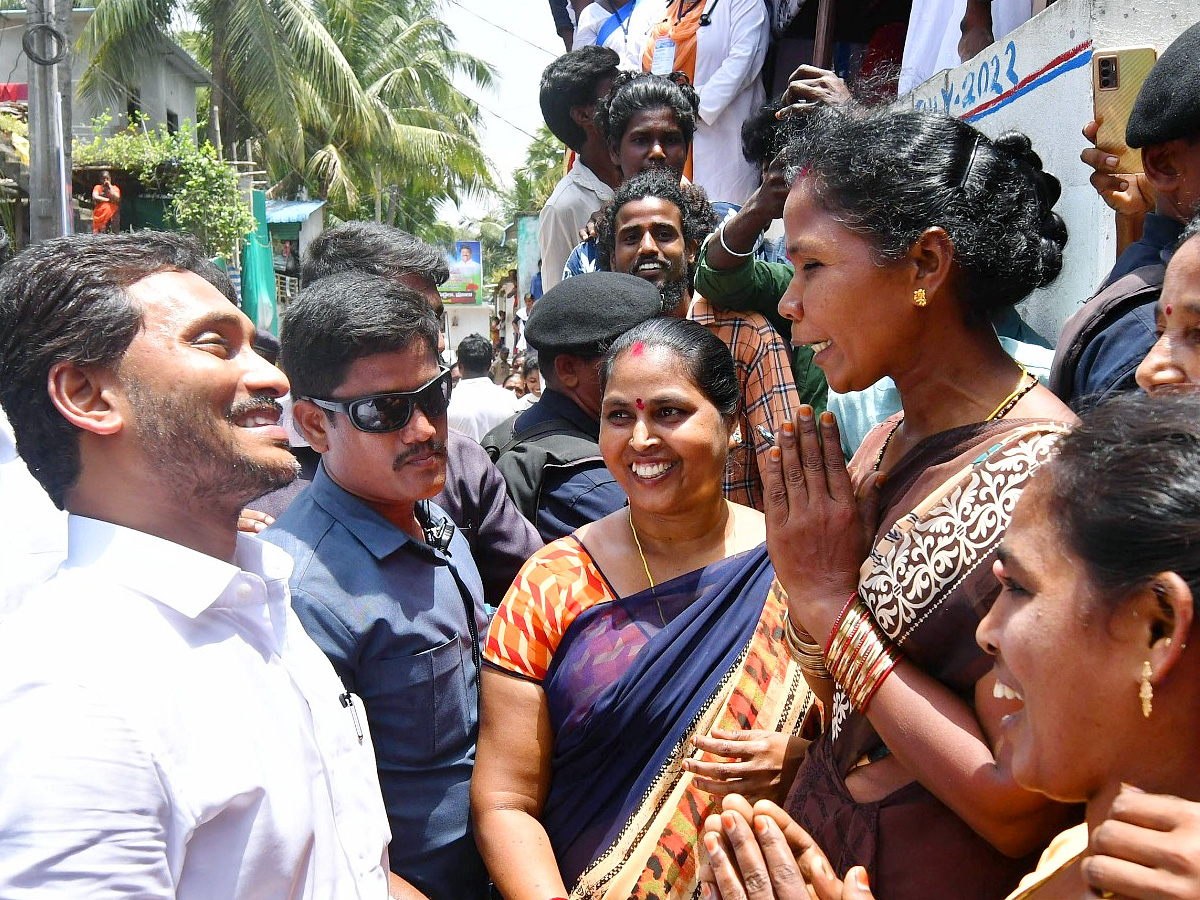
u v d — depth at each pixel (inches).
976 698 52.6
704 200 142.9
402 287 85.7
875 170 55.2
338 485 86.4
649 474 82.2
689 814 76.0
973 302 57.3
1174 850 32.8
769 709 78.2
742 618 80.2
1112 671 37.2
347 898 58.5
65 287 54.8
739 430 114.3
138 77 735.1
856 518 58.9
